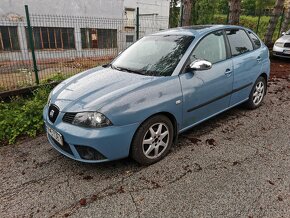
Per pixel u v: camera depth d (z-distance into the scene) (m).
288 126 4.22
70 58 8.74
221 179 2.89
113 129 2.77
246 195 2.63
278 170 3.03
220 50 3.95
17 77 5.81
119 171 3.10
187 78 3.37
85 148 2.81
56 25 14.20
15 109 4.69
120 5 17.48
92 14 16.06
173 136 3.50
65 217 2.43
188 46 3.54
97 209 2.51
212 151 3.48
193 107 3.52
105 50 8.64
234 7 9.33
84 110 2.80
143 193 2.71
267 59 4.95
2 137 3.99
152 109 2.99
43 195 2.73
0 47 12.77
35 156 3.50
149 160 3.16
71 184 2.89
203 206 2.50
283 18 16.39
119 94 2.89
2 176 3.08
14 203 2.63
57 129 2.92
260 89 4.94
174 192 2.71
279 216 2.35
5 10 12.98
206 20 27.02
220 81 3.83
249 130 4.09
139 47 4.07
